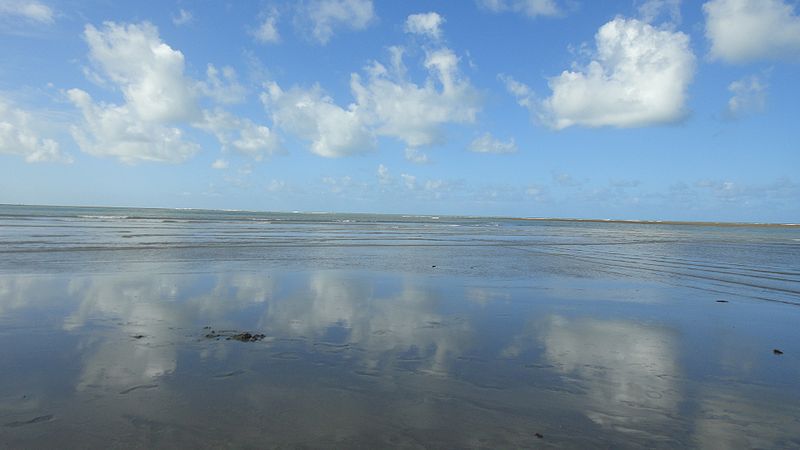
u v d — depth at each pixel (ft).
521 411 15.98
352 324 27.50
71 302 31.30
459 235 155.22
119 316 27.86
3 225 124.88
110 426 14.03
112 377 18.02
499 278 49.19
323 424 14.57
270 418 14.85
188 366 19.43
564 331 27.07
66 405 15.37
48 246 70.08
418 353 22.22
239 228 153.38
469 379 18.92
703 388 18.62
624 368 20.81
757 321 31.27
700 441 14.24
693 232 277.85
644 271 59.93
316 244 92.99
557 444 13.76
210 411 15.24
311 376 18.69
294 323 27.43
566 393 17.72
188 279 42.32
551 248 103.55
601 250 100.68
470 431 14.42
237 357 20.74
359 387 17.70
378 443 13.51
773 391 18.52
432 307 33.04
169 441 13.23
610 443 13.93
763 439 14.49
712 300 39.09
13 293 33.68
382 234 143.64
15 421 14.15
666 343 25.08
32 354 20.45
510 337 25.48
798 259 84.79
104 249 68.39
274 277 45.24
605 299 38.04
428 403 16.42
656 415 15.98
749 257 87.51
